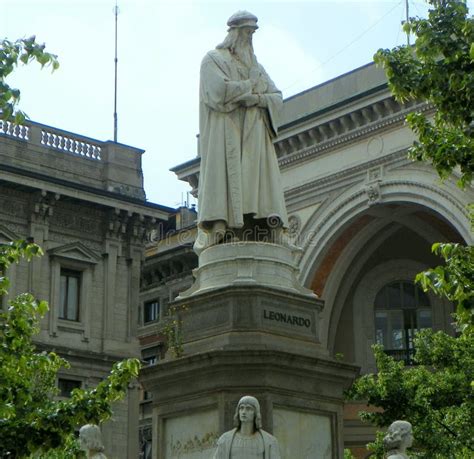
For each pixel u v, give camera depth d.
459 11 15.14
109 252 43.12
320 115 41.72
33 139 42.28
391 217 42.22
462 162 14.75
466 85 14.59
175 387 12.70
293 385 12.37
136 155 45.06
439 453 23.66
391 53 15.39
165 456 12.68
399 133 39.69
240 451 10.64
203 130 13.92
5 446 14.62
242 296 12.72
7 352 15.32
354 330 44.84
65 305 41.62
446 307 44.66
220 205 13.46
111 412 15.02
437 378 24.62
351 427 41.78
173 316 14.17
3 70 15.01
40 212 41.44
